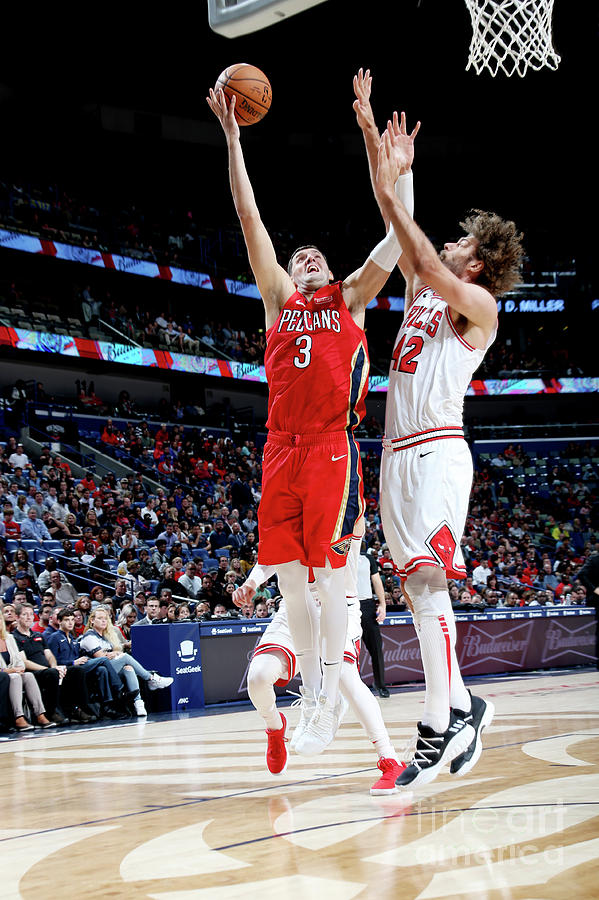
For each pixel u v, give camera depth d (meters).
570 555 22.09
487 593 15.38
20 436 19.22
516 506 25.44
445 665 3.13
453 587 14.66
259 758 4.79
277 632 3.77
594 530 25.25
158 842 2.69
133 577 13.65
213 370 24.33
